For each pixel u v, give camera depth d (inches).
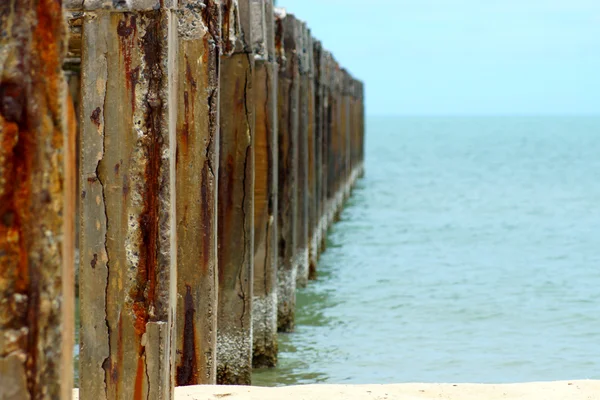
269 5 649.0
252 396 404.8
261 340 645.9
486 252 1295.5
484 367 652.1
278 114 784.9
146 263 334.0
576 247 1348.4
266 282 645.3
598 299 928.3
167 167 333.7
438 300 924.6
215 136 441.7
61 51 190.9
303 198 960.3
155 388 332.2
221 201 561.9
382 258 1230.3
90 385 335.6
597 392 433.7
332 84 1445.6
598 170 3161.9
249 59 566.6
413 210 1886.1
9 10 187.3
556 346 719.7
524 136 7086.6
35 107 187.0
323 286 1005.8
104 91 334.6
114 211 334.6
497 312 861.2
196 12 438.3
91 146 335.0
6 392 185.0
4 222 184.9
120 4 332.5
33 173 186.5
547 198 2161.7
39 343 187.0
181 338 446.9
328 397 406.6
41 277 186.7
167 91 333.7
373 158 4104.3
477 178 2824.8
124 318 333.1
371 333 768.9
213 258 444.8
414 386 441.7
